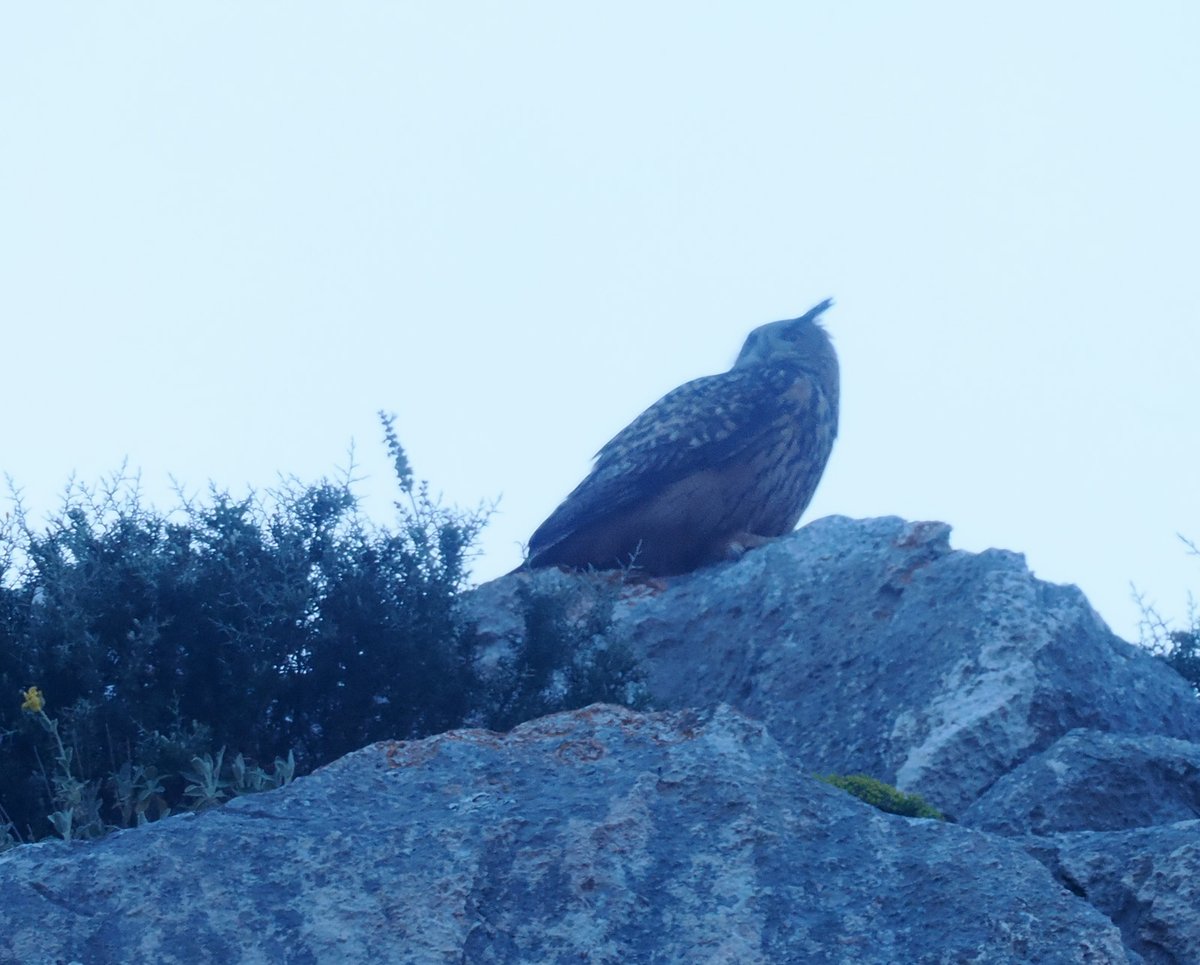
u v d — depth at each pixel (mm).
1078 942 7332
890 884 7844
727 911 7699
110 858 7781
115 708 11711
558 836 8055
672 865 7953
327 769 8711
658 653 16750
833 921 7660
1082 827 10805
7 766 11359
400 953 7500
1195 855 8570
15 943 7355
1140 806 10969
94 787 10969
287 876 7801
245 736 12203
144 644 11992
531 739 8977
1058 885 7691
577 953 7527
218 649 12391
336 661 12695
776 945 7547
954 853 7961
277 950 7496
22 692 11586
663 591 18047
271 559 12914
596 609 14492
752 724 8883
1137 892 8594
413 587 13242
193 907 7613
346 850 7941
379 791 8578
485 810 8328
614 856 7973
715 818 8211
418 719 12867
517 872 7902
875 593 15422
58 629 11930
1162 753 11234
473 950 7539
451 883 7770
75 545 12531
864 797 11023
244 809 8344
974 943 7402
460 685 13023
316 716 12750
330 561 13094
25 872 7691
